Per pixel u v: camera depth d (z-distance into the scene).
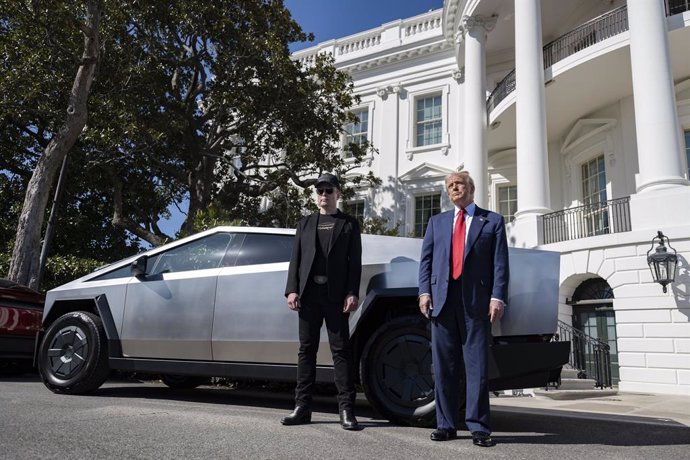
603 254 10.27
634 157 12.33
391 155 17.77
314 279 3.34
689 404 6.86
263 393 5.75
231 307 3.97
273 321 3.79
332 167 14.00
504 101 13.79
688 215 9.36
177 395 4.91
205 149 13.85
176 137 13.50
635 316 9.66
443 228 3.15
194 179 13.99
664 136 9.80
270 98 13.02
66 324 4.57
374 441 2.79
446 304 3.00
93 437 2.62
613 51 11.22
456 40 16.31
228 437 2.74
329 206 3.47
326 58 14.16
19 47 10.69
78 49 11.46
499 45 16.62
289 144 13.41
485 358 2.90
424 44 17.77
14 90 10.75
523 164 11.76
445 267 3.04
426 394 3.29
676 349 9.14
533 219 11.34
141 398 4.43
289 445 2.60
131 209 15.96
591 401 7.43
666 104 9.89
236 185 14.66
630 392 9.23
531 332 3.25
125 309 4.43
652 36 10.17
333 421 3.46
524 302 3.28
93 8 10.34
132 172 14.61
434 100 17.80
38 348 4.77
